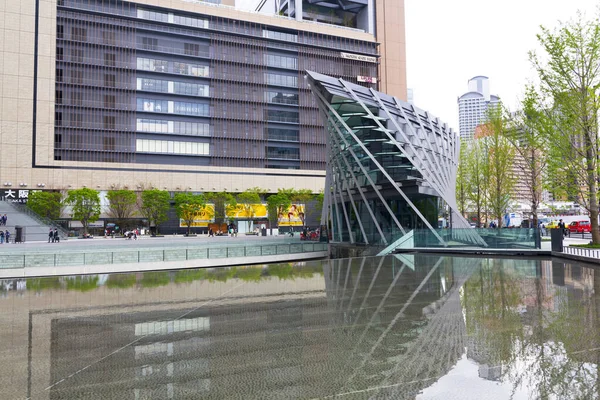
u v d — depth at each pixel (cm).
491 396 455
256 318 870
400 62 9875
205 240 4750
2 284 1551
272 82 8600
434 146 3441
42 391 490
